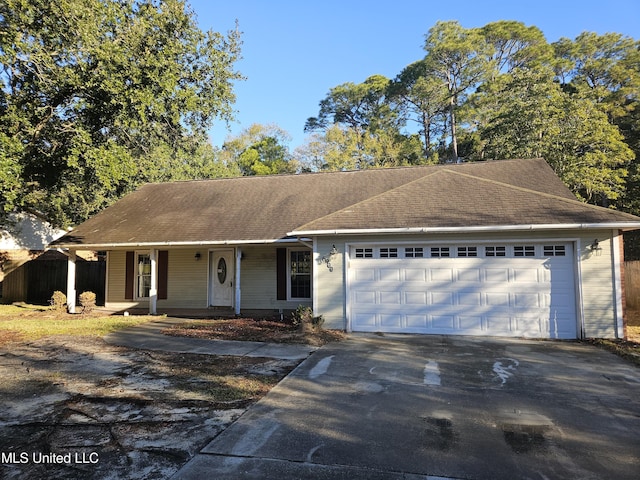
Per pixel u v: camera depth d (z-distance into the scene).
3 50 9.91
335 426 4.69
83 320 12.52
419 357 7.80
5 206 11.65
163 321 12.47
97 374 6.77
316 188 15.68
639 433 4.46
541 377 6.49
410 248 10.30
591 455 3.96
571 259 9.34
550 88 25.42
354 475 3.62
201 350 8.47
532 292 9.51
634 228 8.79
